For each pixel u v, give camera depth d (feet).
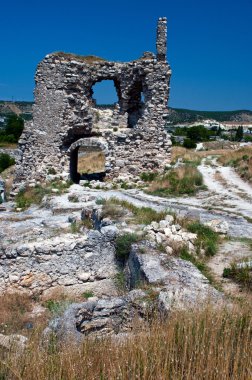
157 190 87.61
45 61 101.81
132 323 26.61
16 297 42.47
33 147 102.58
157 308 27.73
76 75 102.27
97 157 148.87
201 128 343.87
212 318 20.29
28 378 17.57
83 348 19.54
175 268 36.42
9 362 18.60
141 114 109.91
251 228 53.88
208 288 31.07
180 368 17.48
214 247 43.86
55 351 20.27
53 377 17.52
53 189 90.33
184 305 24.91
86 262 45.88
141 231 46.39
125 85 106.73
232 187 87.86
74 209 68.44
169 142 104.32
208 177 100.27
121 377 16.88
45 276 44.65
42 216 66.28
